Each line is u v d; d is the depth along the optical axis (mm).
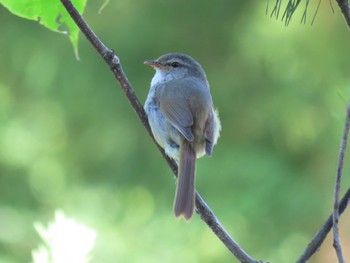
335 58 15117
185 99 7367
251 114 15688
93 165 16297
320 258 15055
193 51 16031
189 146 7059
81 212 15469
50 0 5609
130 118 15891
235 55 15914
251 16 15758
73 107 15992
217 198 14758
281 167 15055
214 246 14656
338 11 15125
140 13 15836
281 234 14641
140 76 15555
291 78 15344
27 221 15625
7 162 16656
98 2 15859
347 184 14406
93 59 15758
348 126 4773
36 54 16062
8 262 14820
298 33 15219
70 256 5289
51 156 16547
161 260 14578
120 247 14539
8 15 16422
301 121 15289
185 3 16031
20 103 16641
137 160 15812
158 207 15305
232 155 15250
